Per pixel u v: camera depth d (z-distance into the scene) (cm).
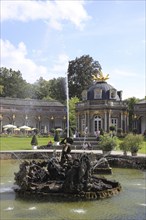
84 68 10719
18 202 1695
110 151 3462
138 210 1547
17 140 5744
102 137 3628
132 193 1903
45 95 12106
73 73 10819
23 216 1455
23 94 12638
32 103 8925
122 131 6725
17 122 8706
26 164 2095
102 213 1501
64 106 9219
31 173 1988
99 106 6825
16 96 12594
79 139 5009
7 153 3869
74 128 7881
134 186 2145
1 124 8369
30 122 8894
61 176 1997
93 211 1530
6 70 12788
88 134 6212
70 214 1486
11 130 7812
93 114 6869
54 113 9106
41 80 12681
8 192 1928
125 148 3347
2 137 6325
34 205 1636
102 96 7069
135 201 1711
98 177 2064
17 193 1875
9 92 12538
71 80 10788
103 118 6806
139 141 3331
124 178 2517
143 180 2411
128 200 1731
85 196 1739
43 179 1988
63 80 11594
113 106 6844
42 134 7350
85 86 10575
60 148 4488
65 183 1786
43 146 4591
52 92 12138
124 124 6969
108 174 2734
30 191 1808
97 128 6850
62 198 1739
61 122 9188
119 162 3328
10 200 1738
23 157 3888
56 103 9331
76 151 3944
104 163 2798
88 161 1830
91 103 6919
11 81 12638
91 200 1720
